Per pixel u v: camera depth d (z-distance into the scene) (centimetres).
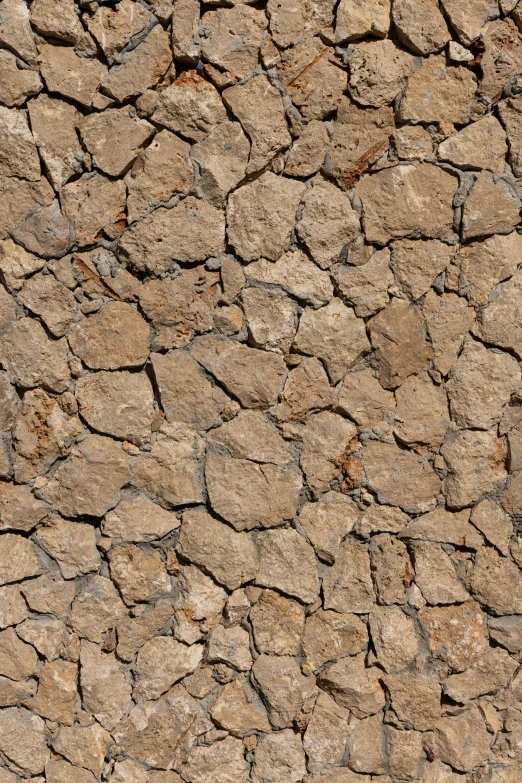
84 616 394
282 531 397
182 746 398
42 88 384
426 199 392
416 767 403
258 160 388
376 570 399
